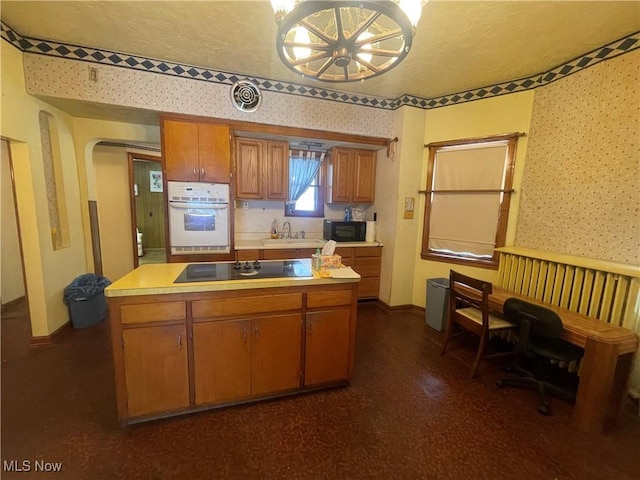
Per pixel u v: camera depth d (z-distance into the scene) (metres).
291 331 1.97
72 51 2.40
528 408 1.98
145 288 1.65
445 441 1.68
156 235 7.21
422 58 2.42
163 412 1.79
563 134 2.47
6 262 3.46
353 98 3.35
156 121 3.12
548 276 2.37
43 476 1.41
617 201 2.13
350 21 1.84
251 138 3.43
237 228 3.97
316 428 1.76
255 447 1.61
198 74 2.78
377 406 1.97
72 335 2.81
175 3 1.83
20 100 2.27
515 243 2.92
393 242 3.61
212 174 2.95
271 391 1.99
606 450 1.64
